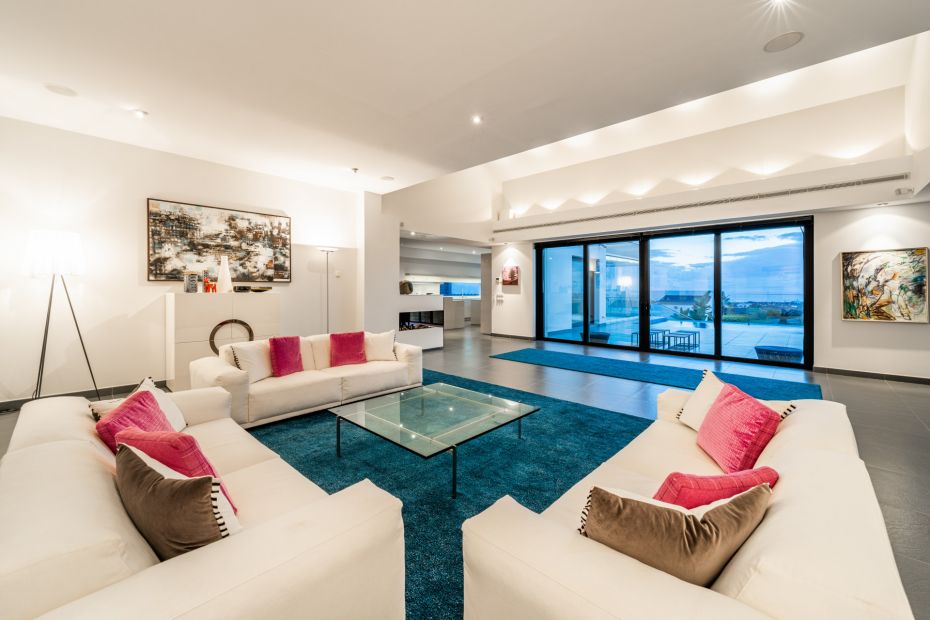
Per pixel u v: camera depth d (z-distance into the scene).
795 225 5.89
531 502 2.25
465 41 2.62
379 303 6.90
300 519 1.10
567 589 0.83
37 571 0.77
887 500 2.25
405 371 4.45
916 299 4.86
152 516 0.99
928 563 1.74
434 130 4.02
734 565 0.84
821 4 2.24
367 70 2.95
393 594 1.18
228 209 5.29
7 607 0.74
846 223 5.31
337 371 4.05
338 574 1.02
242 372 3.26
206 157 4.93
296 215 6.02
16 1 2.23
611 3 2.27
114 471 1.31
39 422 1.59
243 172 5.45
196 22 2.43
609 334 8.20
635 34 2.54
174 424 2.05
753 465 1.70
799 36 2.54
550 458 2.83
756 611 0.72
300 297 6.10
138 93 3.32
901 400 4.16
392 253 7.12
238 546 0.98
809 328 5.75
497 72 2.98
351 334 4.45
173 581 0.85
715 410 2.00
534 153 8.48
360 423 2.76
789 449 1.39
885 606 0.63
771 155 5.95
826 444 1.42
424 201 8.02
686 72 2.97
